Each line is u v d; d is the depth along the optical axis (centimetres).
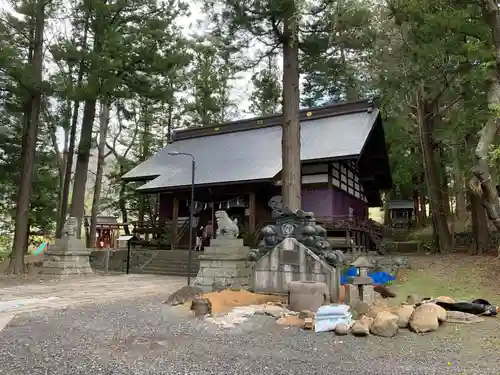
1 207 2744
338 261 954
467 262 1297
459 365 481
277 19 1284
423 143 1838
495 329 639
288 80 1345
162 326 692
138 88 1917
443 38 1254
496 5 941
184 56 1870
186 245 2370
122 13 1912
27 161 1723
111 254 2153
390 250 2112
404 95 1698
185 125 3619
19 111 1844
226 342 589
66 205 2266
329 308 695
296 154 1305
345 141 2003
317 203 2056
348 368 471
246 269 1198
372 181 2567
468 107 1393
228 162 2294
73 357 511
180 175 2300
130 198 3394
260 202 2248
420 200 3175
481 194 921
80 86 1680
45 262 1673
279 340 602
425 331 633
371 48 1451
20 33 1727
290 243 1008
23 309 862
